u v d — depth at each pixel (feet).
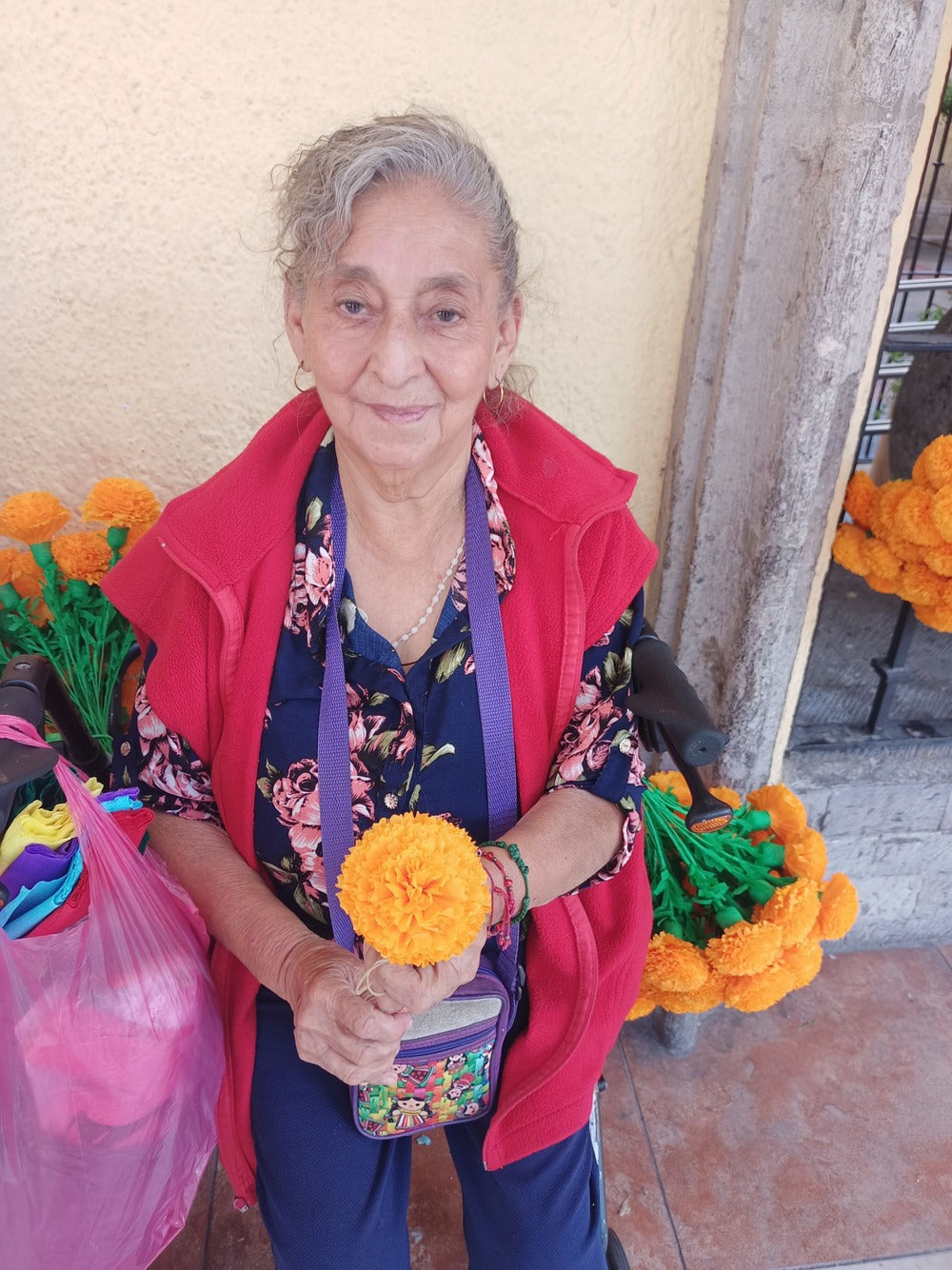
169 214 4.55
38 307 4.75
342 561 3.24
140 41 4.16
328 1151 3.29
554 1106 3.46
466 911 2.42
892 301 4.58
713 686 5.49
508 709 3.30
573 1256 3.43
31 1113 2.69
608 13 4.17
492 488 3.39
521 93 4.35
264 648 3.21
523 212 4.61
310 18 4.15
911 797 5.84
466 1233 3.74
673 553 5.27
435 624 3.38
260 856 3.44
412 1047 3.10
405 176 2.71
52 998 2.71
